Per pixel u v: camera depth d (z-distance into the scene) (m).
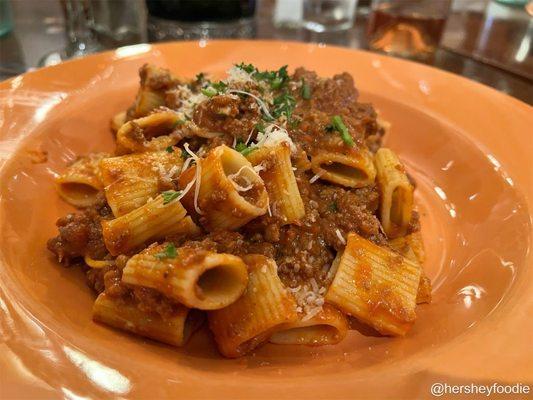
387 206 0.15
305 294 0.13
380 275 0.13
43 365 0.09
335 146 0.15
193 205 0.13
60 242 0.14
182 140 0.16
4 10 0.27
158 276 0.11
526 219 0.14
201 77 0.18
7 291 0.11
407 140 0.20
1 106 0.17
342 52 0.22
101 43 0.27
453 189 0.18
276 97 0.16
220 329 0.12
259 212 0.13
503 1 0.26
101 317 0.12
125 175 0.14
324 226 0.14
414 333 0.12
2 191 0.14
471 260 0.15
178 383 0.09
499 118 0.18
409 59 0.25
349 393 0.09
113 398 0.09
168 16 0.27
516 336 0.11
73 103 0.18
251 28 0.29
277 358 0.12
